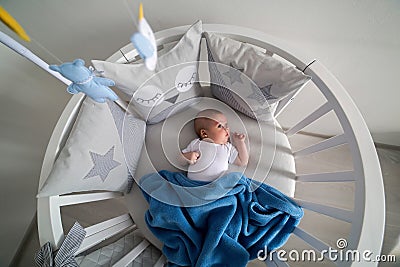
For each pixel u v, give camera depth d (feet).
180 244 2.62
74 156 2.27
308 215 3.74
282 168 2.92
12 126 3.18
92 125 2.37
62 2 2.71
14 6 2.78
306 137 4.08
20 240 3.66
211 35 2.54
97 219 3.87
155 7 2.67
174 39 2.66
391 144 3.88
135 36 1.07
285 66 2.39
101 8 2.73
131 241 2.87
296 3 2.32
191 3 2.57
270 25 2.61
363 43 2.50
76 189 2.35
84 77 1.49
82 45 3.20
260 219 2.57
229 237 2.57
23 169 3.44
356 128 2.17
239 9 2.53
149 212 2.77
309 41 2.64
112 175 2.56
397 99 3.07
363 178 2.00
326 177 2.43
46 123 3.65
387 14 2.20
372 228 1.87
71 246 2.06
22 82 3.12
